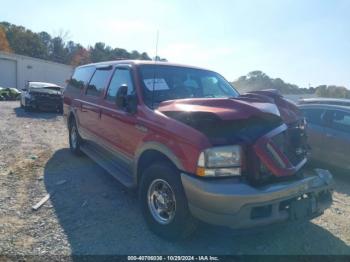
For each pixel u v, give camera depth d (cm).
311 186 335
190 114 321
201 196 298
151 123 366
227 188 292
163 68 466
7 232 354
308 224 412
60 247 330
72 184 519
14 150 736
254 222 296
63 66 4612
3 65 3847
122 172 459
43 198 455
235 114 308
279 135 332
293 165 338
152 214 363
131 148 414
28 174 562
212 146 302
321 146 684
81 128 620
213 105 334
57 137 932
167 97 420
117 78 492
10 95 2981
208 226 344
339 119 671
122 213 416
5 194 464
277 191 301
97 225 381
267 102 362
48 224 379
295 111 406
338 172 687
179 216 328
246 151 312
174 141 329
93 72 602
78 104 626
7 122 1191
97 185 517
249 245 352
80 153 676
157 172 349
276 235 377
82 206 434
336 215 450
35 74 4219
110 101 491
